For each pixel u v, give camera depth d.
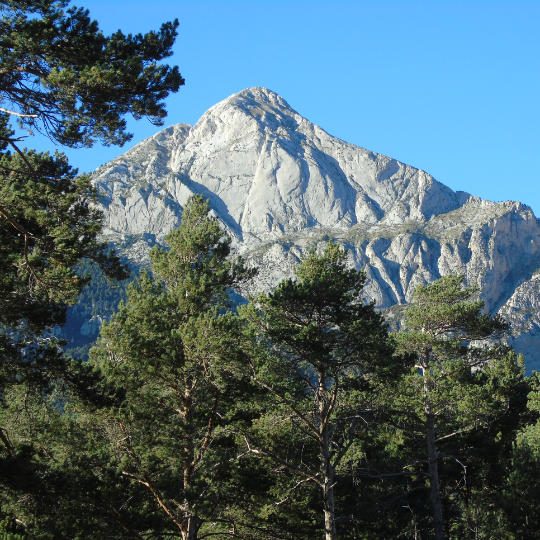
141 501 26.47
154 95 17.12
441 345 38.28
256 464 32.28
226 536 32.12
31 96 16.72
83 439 26.34
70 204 19.59
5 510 21.42
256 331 31.41
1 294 18.92
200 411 30.30
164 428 27.66
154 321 29.52
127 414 26.75
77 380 20.69
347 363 32.12
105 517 24.19
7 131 22.06
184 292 30.84
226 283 32.31
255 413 32.28
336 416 34.06
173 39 18.12
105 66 16.41
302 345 31.34
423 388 38.88
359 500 38.06
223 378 28.94
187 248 31.88
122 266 20.48
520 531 38.72
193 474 27.84
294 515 32.84
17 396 22.80
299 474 33.91
